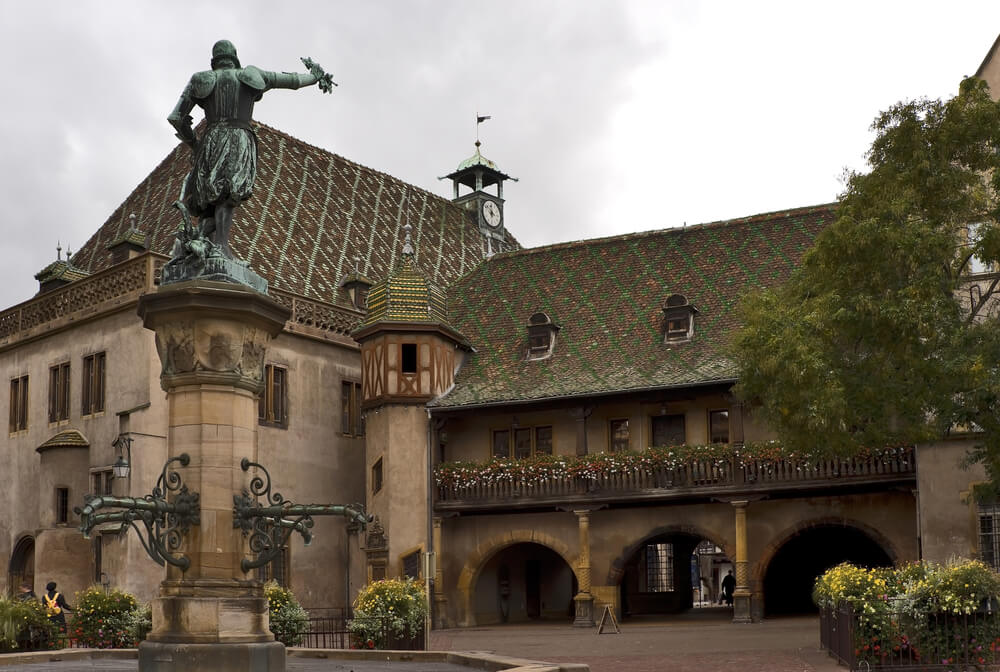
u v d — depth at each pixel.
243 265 13.83
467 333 39.00
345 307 37.56
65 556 31.36
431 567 21.98
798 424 22.58
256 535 13.08
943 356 20.91
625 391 33.38
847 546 38.03
